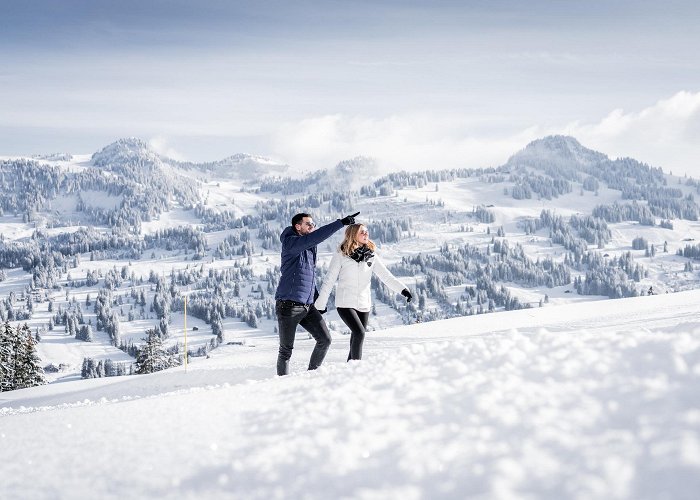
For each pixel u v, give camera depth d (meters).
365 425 2.30
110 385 11.13
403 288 6.57
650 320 12.33
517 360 2.83
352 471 1.88
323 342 6.57
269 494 1.82
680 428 1.68
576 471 1.58
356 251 6.51
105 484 2.08
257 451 2.19
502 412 2.11
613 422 1.85
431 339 13.73
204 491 1.91
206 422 2.78
